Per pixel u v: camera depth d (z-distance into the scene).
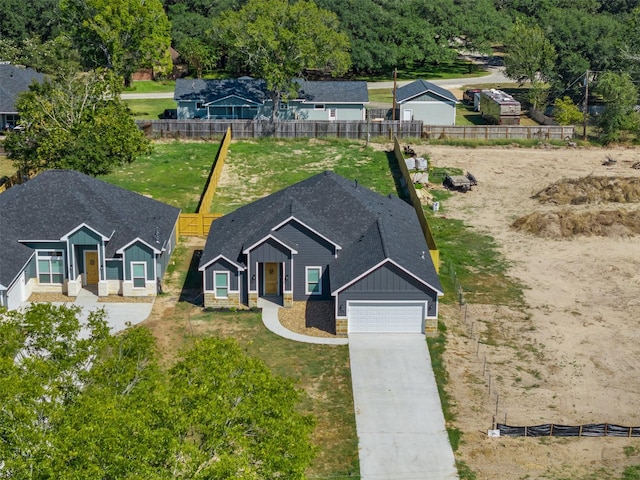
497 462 33.00
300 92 88.44
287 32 78.88
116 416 21.98
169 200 63.72
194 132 80.75
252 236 46.47
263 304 46.22
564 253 54.94
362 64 112.38
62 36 93.31
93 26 87.56
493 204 64.56
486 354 41.50
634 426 35.41
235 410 24.50
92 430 21.45
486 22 123.94
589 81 98.81
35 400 23.31
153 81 110.94
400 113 89.44
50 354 27.56
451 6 120.56
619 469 32.56
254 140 80.62
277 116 85.00
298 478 24.09
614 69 97.94
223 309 45.75
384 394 37.69
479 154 78.38
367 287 42.38
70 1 89.81
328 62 84.00
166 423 23.02
